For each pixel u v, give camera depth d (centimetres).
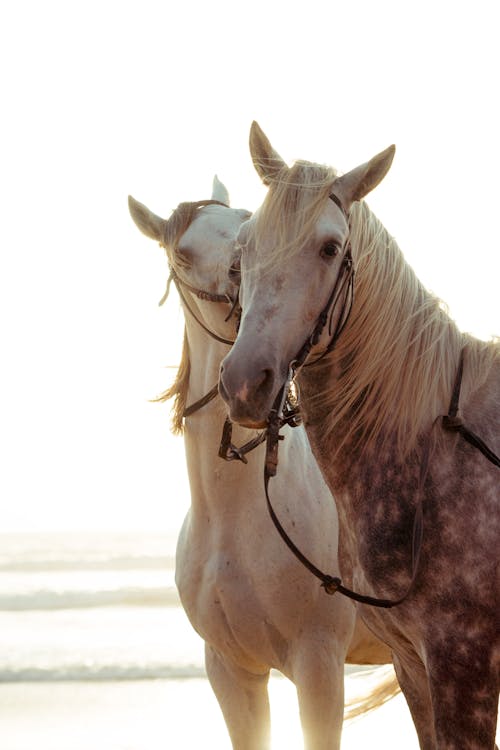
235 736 671
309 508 656
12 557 5547
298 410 574
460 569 482
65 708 1420
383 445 506
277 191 489
